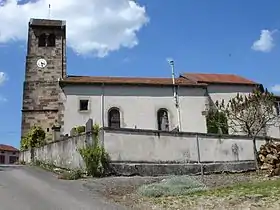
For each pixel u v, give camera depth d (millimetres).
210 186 14633
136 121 31797
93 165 17766
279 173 17984
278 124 31562
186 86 33750
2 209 10352
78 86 31484
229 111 26875
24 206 10805
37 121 34375
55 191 13719
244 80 37781
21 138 33688
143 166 18453
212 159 20656
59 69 36438
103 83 31844
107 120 31234
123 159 18234
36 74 35938
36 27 37594
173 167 19156
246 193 11797
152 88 33031
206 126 32562
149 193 12914
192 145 20266
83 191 13695
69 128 30266
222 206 10250
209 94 35000
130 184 15406
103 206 10922
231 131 29328
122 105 31922
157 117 32438
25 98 34906
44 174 19516
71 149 20609
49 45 37500
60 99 30922
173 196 12484
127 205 11195
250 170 21312
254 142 21938
